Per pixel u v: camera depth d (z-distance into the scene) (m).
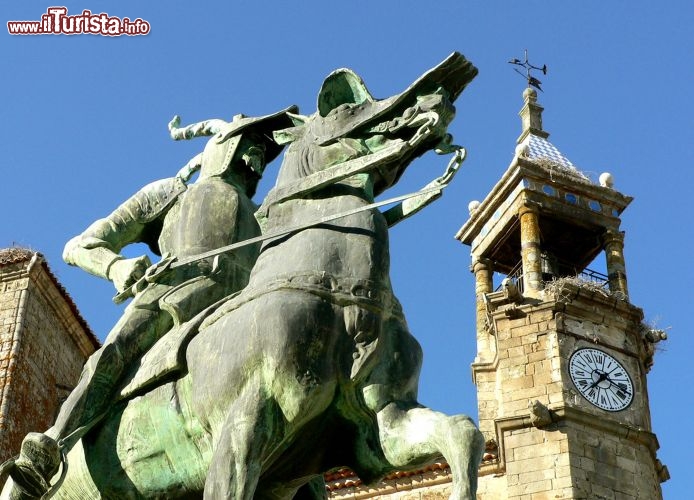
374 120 9.70
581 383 43.75
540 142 51.78
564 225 49.41
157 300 9.85
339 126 9.77
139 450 9.41
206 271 9.89
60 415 9.53
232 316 9.15
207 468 9.16
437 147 9.59
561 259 49.75
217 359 9.00
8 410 21.22
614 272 48.09
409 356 9.00
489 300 46.44
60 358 23.50
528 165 49.56
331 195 9.59
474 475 8.21
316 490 9.64
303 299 8.92
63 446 9.36
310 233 9.34
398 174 9.82
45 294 23.28
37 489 9.45
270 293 9.03
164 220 10.73
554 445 41.56
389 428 8.68
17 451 21.28
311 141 9.88
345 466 9.06
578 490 40.44
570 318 45.47
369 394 8.80
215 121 11.03
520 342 45.16
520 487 40.91
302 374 8.74
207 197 10.25
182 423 9.24
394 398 8.83
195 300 9.74
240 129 10.57
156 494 9.39
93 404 9.56
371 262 9.16
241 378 8.84
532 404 42.25
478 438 8.31
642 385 44.56
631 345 45.50
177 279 9.91
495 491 41.25
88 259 10.45
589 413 42.59
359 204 9.47
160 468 9.35
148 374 9.41
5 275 23.02
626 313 46.09
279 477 9.12
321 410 8.84
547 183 49.41
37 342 22.80
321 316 8.87
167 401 9.32
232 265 9.97
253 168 10.58
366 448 8.87
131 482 9.45
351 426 8.94
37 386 22.47
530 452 41.59
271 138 10.67
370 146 9.73
